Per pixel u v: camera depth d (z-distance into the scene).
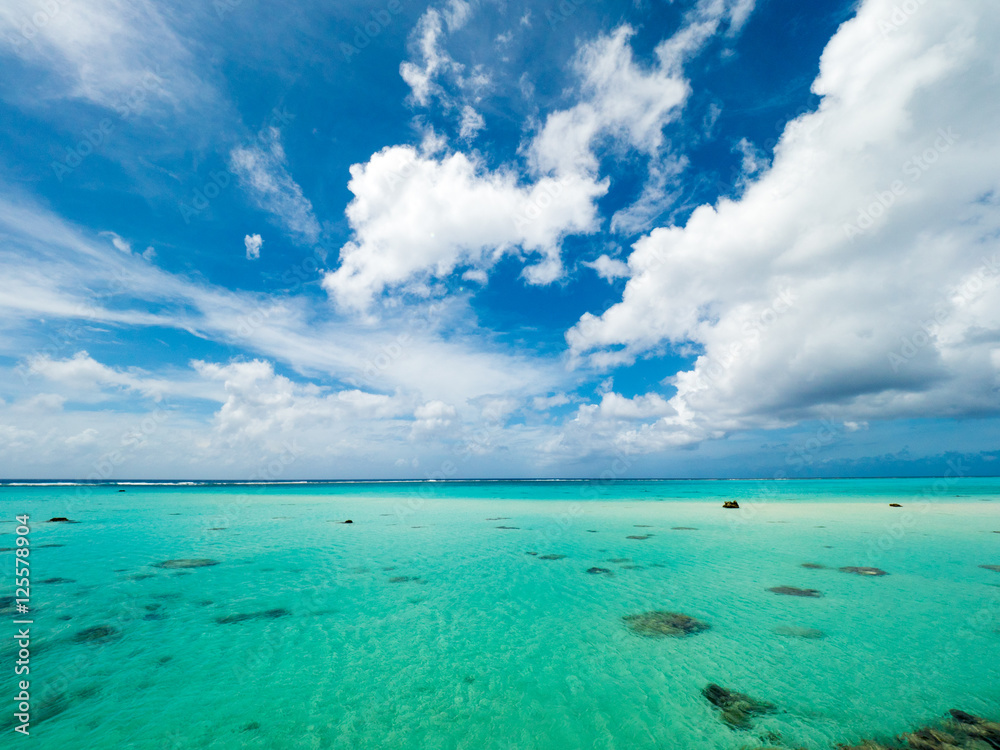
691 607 11.59
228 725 6.48
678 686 7.61
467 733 6.34
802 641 9.40
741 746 6.02
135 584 13.45
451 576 14.80
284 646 9.22
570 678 7.92
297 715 6.76
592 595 12.69
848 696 7.22
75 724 6.43
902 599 12.05
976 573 14.65
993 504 37.22
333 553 18.47
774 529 24.75
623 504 43.59
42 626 10.12
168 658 8.62
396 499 51.91
